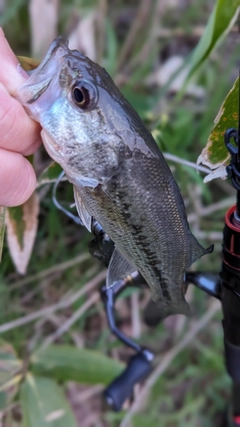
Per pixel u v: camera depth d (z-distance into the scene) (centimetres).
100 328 27
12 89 12
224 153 15
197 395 26
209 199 26
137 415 25
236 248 12
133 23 32
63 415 21
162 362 25
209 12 34
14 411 24
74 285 26
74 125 12
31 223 20
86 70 12
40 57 26
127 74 32
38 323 25
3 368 22
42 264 25
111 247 14
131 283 17
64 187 22
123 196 13
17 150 12
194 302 27
